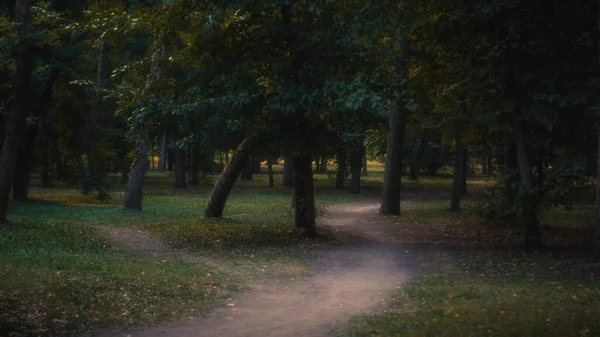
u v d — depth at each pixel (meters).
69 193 39.19
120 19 18.20
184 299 10.35
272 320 9.09
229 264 14.70
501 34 15.84
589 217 26.27
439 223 24.83
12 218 21.39
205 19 17.89
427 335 7.84
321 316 9.37
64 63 29.06
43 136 32.03
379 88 17.20
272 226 22.03
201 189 47.56
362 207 34.16
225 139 16.98
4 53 19.67
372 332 8.20
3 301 9.06
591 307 9.35
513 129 16.62
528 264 14.38
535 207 17.05
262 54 17.94
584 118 15.70
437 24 17.19
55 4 26.52
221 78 17.75
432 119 24.11
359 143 34.25
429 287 11.63
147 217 25.39
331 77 16.45
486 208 23.08
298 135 17.27
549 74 15.20
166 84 18.50
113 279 11.38
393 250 17.39
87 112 32.81
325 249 17.53
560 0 15.48
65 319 8.59
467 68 16.88
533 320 8.48
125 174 42.44
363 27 17.75
